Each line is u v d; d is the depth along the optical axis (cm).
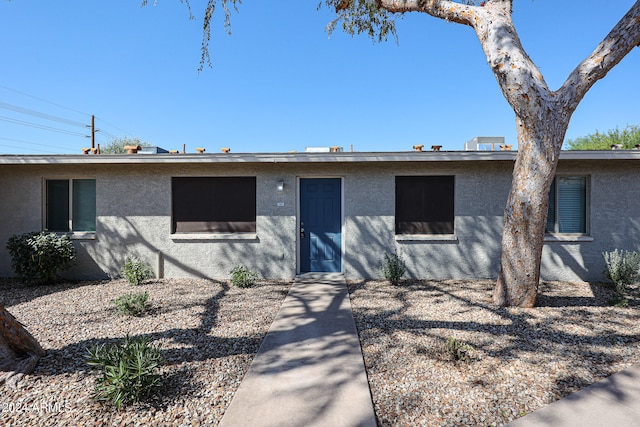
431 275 763
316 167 772
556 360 359
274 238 775
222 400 293
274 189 775
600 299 587
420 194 775
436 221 771
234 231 788
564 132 493
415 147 763
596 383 313
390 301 588
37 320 488
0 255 784
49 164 761
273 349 394
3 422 260
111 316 508
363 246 766
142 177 780
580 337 418
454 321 479
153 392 295
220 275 778
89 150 880
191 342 414
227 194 789
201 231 789
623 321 473
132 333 437
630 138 2327
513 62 485
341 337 429
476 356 369
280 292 655
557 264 745
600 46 477
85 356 339
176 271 782
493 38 504
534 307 538
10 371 316
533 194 503
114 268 781
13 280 759
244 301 593
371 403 287
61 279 761
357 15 809
